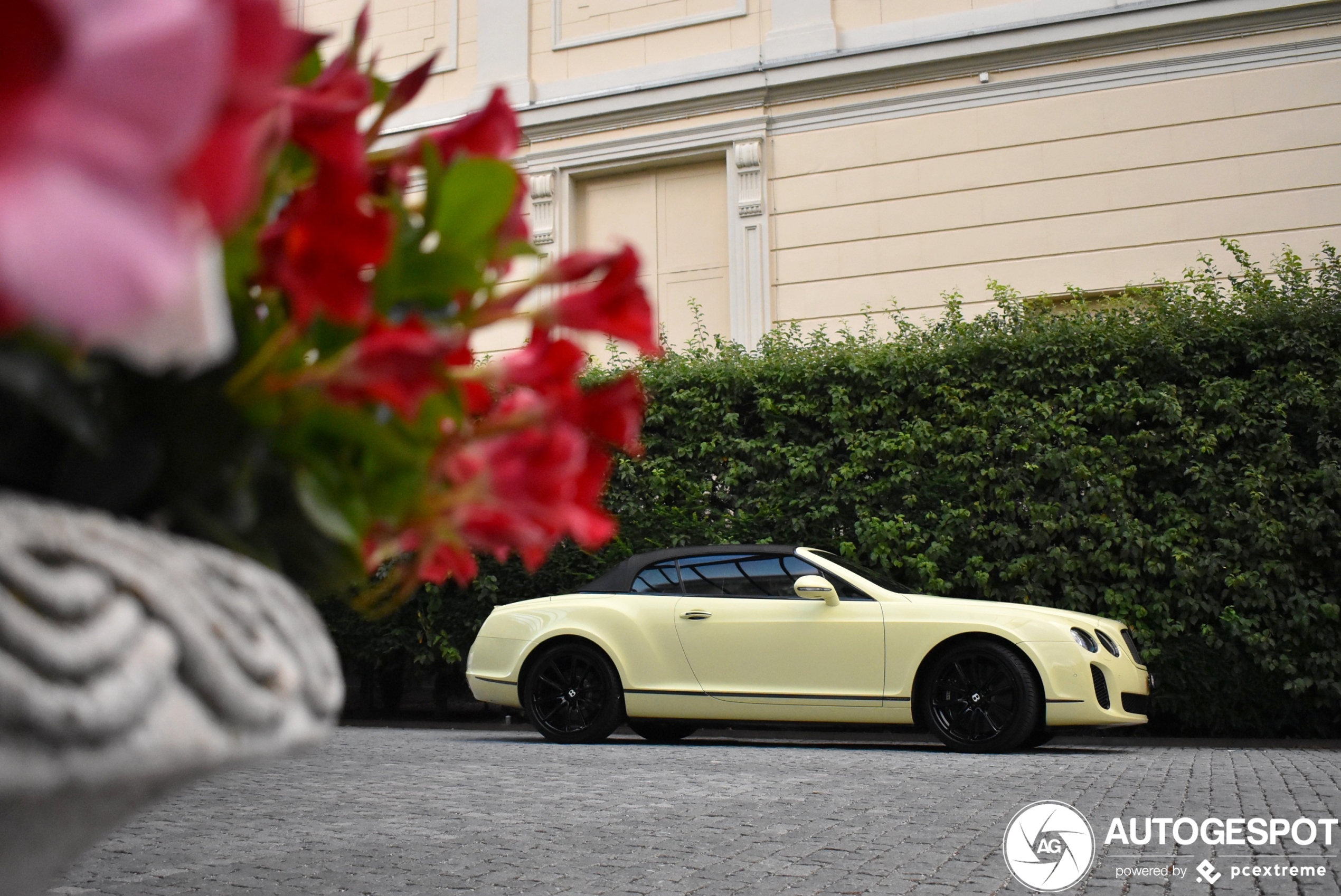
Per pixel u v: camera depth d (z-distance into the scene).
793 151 12.86
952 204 12.25
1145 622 8.88
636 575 8.34
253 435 0.74
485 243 0.84
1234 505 8.68
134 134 0.46
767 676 7.67
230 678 0.64
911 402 9.71
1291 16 11.40
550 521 0.89
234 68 0.52
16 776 0.52
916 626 7.36
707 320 13.12
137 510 0.72
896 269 12.34
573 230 13.68
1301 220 11.19
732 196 12.96
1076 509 9.04
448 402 0.87
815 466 9.80
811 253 12.65
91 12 0.45
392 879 3.36
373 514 0.87
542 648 8.37
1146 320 9.30
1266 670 8.47
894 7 12.77
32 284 0.43
